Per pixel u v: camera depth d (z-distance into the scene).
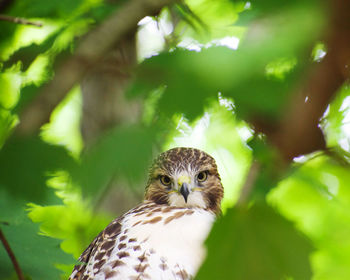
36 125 5.88
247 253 3.79
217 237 3.85
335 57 4.67
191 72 4.61
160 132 5.54
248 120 5.12
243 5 5.66
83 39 6.97
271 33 4.51
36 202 5.34
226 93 4.59
